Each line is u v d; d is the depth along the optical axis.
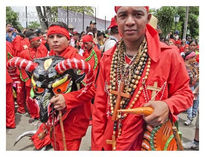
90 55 3.87
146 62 1.40
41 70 1.75
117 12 1.33
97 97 1.55
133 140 1.37
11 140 3.13
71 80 1.81
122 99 1.43
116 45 1.55
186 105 1.33
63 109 1.86
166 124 1.36
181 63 1.36
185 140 3.23
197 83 3.83
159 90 1.33
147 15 1.35
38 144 2.77
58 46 1.94
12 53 3.79
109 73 1.51
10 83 3.43
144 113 1.23
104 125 1.53
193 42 5.30
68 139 1.97
